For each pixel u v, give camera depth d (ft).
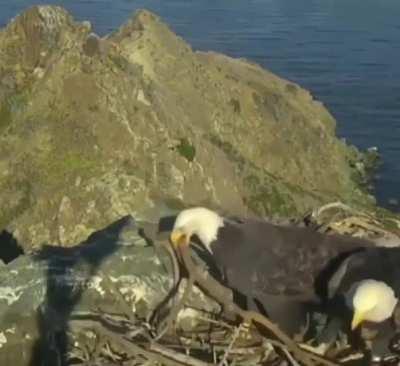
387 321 25.43
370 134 112.88
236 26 179.01
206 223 27.91
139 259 27.96
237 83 80.64
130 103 57.93
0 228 52.95
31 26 62.03
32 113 57.26
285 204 71.46
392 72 143.64
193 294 27.30
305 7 201.87
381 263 26.40
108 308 26.81
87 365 24.47
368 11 199.62
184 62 76.48
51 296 26.63
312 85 136.26
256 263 27.73
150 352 24.57
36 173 53.98
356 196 88.43
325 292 27.25
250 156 78.54
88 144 54.85
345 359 25.62
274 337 25.62
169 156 56.95
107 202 51.49
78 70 57.93
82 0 200.13
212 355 25.44
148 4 198.08
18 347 25.66
